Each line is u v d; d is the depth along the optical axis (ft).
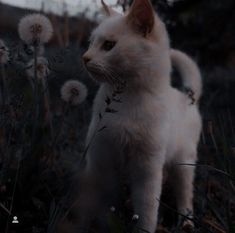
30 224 1.62
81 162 1.54
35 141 1.73
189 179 2.00
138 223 1.60
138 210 1.63
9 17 4.82
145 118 1.58
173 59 2.18
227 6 4.30
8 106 1.60
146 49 1.57
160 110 1.61
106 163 1.66
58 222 1.48
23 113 1.78
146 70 1.57
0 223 1.59
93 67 1.53
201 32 4.36
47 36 1.61
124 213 1.83
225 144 1.61
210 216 1.79
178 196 2.02
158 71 1.60
